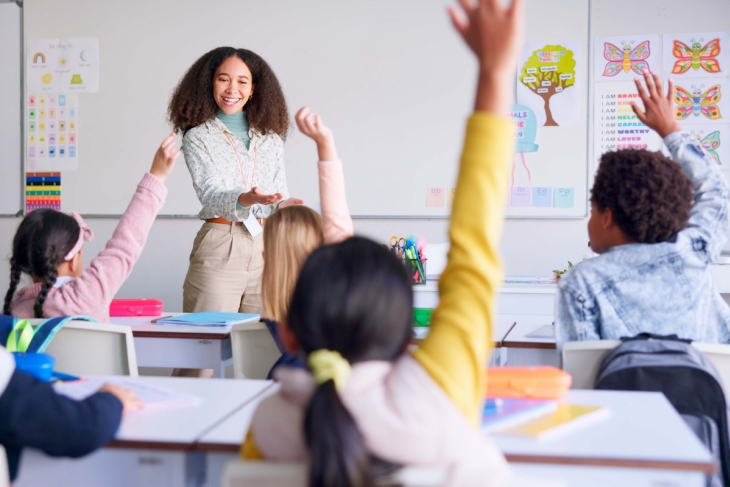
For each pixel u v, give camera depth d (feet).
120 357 5.75
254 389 4.02
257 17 14.25
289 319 2.29
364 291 2.20
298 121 4.99
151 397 3.72
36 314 5.75
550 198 13.53
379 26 13.88
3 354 2.97
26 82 14.97
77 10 14.76
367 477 2.04
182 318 7.42
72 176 14.84
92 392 3.77
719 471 3.98
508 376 3.72
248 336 5.99
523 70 13.55
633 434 3.10
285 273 5.12
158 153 6.05
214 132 9.20
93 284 5.83
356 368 2.19
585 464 2.78
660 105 5.26
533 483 2.17
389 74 13.88
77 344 5.74
